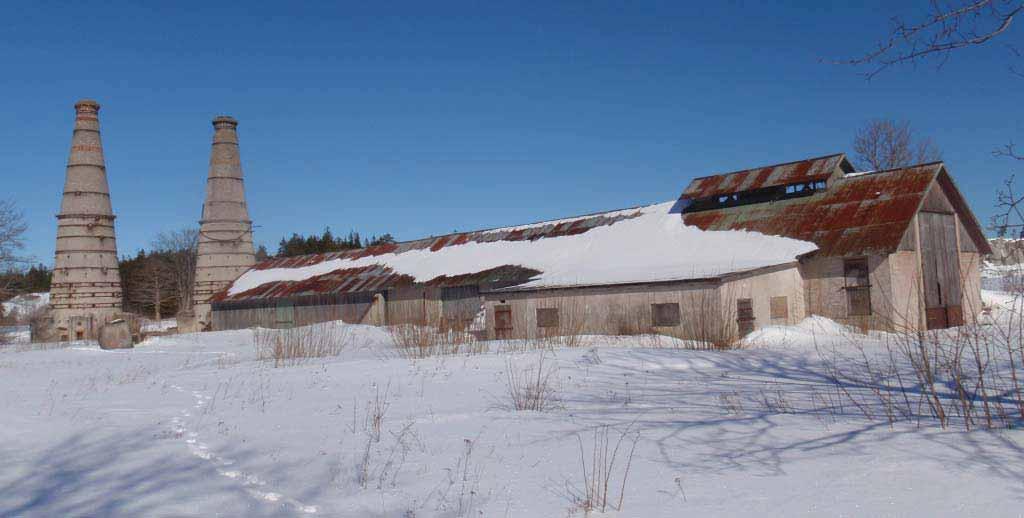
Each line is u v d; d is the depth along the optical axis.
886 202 26.34
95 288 52.72
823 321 24.80
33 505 6.38
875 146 50.09
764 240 27.84
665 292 24.27
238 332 38.09
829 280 25.94
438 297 36.84
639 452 7.20
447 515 5.62
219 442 8.74
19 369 21.72
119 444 8.76
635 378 13.61
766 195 30.81
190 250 82.75
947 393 10.20
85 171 52.94
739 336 23.00
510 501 5.87
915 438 6.99
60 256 52.56
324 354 22.97
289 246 92.50
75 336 51.53
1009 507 4.93
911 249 25.47
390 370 15.90
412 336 23.88
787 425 8.09
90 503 6.38
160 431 9.56
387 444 8.23
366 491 6.39
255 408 11.46
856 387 11.34
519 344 21.59
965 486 5.41
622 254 31.58
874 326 24.72
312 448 8.18
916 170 27.06
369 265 43.16
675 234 31.28
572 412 9.88
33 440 9.10
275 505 6.15
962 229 29.00
